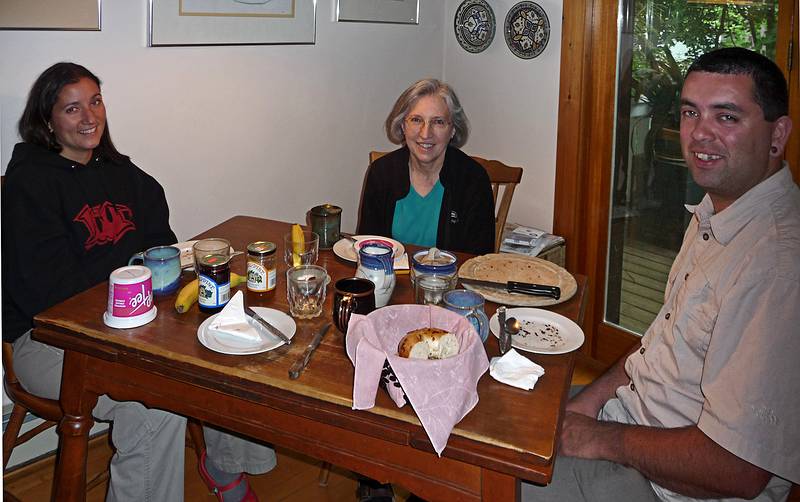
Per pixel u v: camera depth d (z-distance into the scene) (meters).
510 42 3.19
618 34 2.80
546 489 1.41
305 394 1.23
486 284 1.69
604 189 2.98
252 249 1.62
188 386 1.37
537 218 3.27
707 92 1.30
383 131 3.28
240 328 1.40
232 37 2.53
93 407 1.54
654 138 2.78
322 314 1.53
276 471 2.33
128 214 2.08
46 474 2.26
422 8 3.31
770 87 1.26
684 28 2.60
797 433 1.14
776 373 1.14
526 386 1.26
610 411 1.58
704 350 1.32
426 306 1.30
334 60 2.95
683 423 1.37
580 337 1.45
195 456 2.40
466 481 1.17
